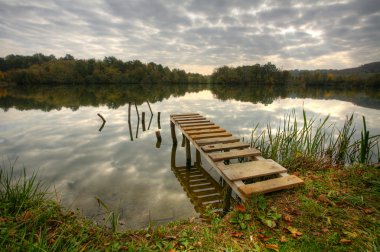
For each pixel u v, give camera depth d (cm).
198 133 737
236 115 1739
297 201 354
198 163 793
